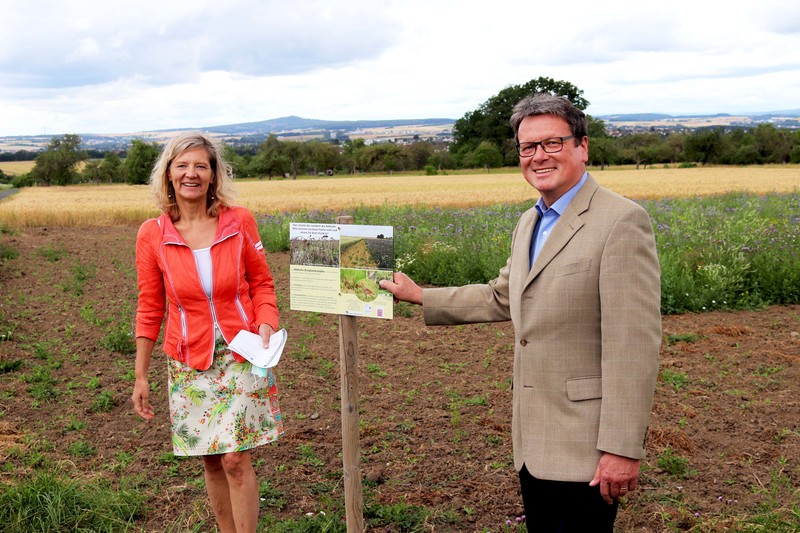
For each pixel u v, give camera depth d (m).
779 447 4.61
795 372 6.23
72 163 105.62
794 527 3.47
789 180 46.62
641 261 2.37
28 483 3.92
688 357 6.83
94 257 15.05
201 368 3.19
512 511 3.86
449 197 35.31
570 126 2.52
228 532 3.49
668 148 98.56
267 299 3.45
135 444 4.94
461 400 5.71
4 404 5.71
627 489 2.36
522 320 2.58
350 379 3.16
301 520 3.75
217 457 3.38
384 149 111.94
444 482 4.23
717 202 20.73
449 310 3.01
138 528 3.77
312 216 19.83
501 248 11.47
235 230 3.28
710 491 4.01
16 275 12.34
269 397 3.32
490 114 113.50
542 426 2.52
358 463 3.24
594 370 2.47
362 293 3.06
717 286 9.16
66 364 6.92
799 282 9.36
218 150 3.33
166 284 3.22
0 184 114.69
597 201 2.49
